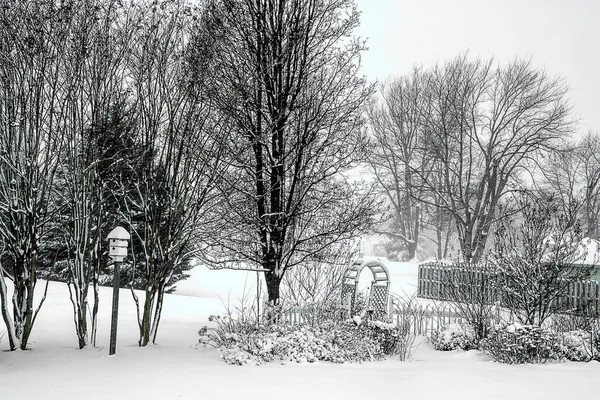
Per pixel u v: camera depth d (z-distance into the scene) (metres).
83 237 10.55
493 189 38.84
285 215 12.07
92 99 10.42
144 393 7.20
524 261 13.04
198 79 10.89
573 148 39.06
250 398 7.17
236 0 11.75
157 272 11.09
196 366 9.27
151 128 10.93
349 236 12.66
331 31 12.32
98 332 12.67
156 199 11.02
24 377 8.09
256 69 11.81
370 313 13.51
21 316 10.31
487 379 9.08
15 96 9.79
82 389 7.32
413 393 7.81
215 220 11.80
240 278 31.28
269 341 10.22
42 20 9.81
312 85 12.28
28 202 9.90
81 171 10.37
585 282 16.34
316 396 7.42
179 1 11.11
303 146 12.05
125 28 10.76
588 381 9.01
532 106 38.88
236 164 12.11
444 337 13.07
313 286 13.63
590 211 48.59
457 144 43.19
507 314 14.69
